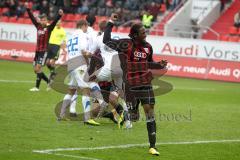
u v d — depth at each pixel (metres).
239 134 24.33
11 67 50.34
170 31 58.34
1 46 58.66
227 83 48.84
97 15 64.75
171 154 19.53
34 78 42.28
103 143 20.73
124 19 61.69
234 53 50.09
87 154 18.73
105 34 23.56
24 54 57.44
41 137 21.09
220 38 60.50
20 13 67.25
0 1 69.44
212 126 25.98
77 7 66.88
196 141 22.16
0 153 18.16
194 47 51.69
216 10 65.62
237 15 61.22
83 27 25.52
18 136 21.02
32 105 28.86
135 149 19.98
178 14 63.81
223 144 21.88
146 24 58.44
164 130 24.28
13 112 26.33
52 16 62.72
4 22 61.62
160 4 64.75
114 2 65.25
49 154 18.41
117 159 18.25
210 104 33.78
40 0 67.38
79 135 21.98
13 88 35.41
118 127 24.17
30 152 18.56
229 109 32.09
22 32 57.66
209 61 51.12
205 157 19.33
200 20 64.88
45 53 35.53
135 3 63.41
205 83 47.53
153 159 18.56
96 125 24.36
